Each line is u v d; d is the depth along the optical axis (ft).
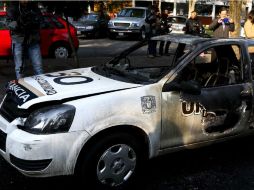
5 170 15.20
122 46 60.64
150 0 102.42
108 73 15.72
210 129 15.15
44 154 12.04
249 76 16.21
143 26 70.49
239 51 16.17
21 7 24.43
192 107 14.49
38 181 14.34
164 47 16.19
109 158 13.03
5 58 39.81
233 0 37.42
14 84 14.78
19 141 12.15
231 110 15.57
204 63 15.46
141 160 13.91
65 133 12.18
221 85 15.46
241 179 15.05
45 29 41.29
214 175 15.34
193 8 98.58
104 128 12.65
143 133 13.53
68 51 42.98
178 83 14.23
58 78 14.89
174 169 15.78
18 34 24.70
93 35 73.20
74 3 29.55
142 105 13.41
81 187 13.83
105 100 12.90
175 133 14.32
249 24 31.09
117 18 71.46
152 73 14.83
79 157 12.64
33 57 25.59
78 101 12.75
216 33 36.88
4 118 13.70
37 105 12.81
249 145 18.74
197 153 17.53
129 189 13.91
